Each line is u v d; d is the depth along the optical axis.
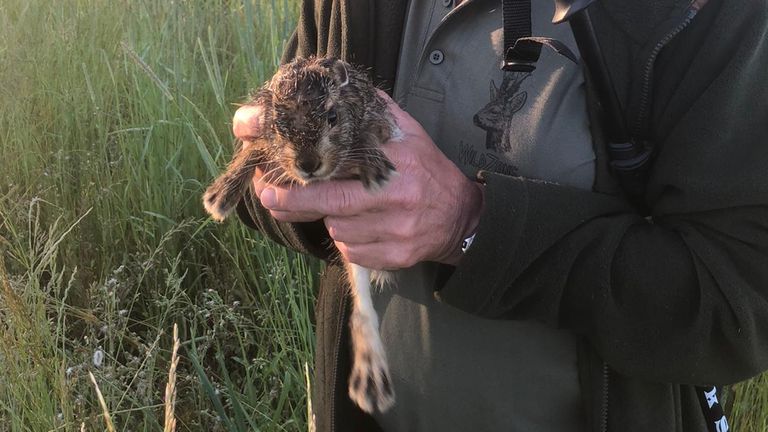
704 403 0.71
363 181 0.63
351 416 0.80
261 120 0.73
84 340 1.27
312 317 1.25
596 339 0.63
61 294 1.35
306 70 0.71
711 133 0.58
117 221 1.42
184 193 1.49
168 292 1.33
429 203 0.64
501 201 0.60
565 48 0.58
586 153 0.64
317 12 0.81
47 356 1.08
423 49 0.70
